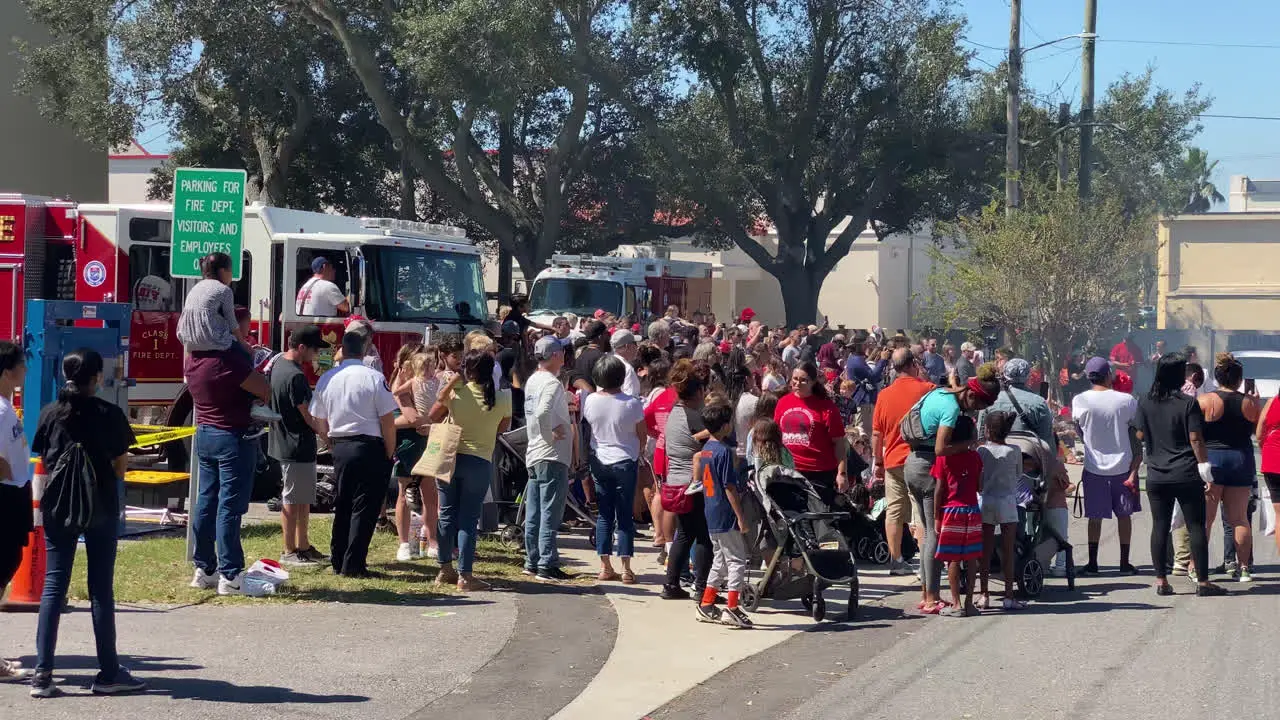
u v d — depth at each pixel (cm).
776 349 2003
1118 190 4109
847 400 1909
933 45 3969
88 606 891
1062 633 907
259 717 653
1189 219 4509
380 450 1023
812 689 747
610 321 2016
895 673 786
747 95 4247
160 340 1480
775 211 4191
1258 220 4447
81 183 3838
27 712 645
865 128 4156
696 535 988
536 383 1068
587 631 890
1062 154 3506
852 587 955
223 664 758
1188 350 2119
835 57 4050
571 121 3466
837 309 6188
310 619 888
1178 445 1045
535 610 949
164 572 1009
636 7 3534
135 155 5138
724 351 1883
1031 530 1043
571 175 3931
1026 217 2795
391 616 908
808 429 1100
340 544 1032
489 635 862
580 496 1281
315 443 1074
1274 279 4441
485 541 1245
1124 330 3034
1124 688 744
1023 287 2744
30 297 1449
